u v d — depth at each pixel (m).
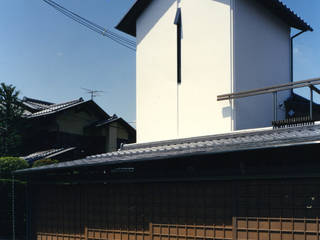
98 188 10.80
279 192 7.78
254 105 11.80
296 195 7.55
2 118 21.88
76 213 11.22
